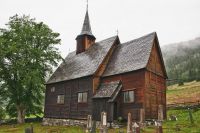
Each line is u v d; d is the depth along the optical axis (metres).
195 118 29.70
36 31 39.62
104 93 29.31
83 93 32.72
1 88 40.00
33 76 37.03
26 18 40.75
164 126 24.22
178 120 29.19
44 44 40.78
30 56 38.59
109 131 24.06
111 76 31.11
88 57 37.09
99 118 28.88
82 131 25.28
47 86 41.16
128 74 29.16
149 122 26.70
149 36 31.33
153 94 28.83
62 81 37.12
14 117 44.09
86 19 42.22
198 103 39.94
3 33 39.72
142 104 26.78
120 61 31.83
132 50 31.88
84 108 31.89
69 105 34.94
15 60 38.50
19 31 39.19
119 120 27.70
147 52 28.97
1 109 42.59
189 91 67.06
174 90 76.25
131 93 28.36
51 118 38.28
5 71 38.97
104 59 33.12
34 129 30.56
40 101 43.50
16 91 40.09
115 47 35.59
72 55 43.31
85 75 32.25
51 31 41.31
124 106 28.66
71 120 33.91
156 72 30.34
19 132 28.00
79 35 41.25
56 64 41.19
